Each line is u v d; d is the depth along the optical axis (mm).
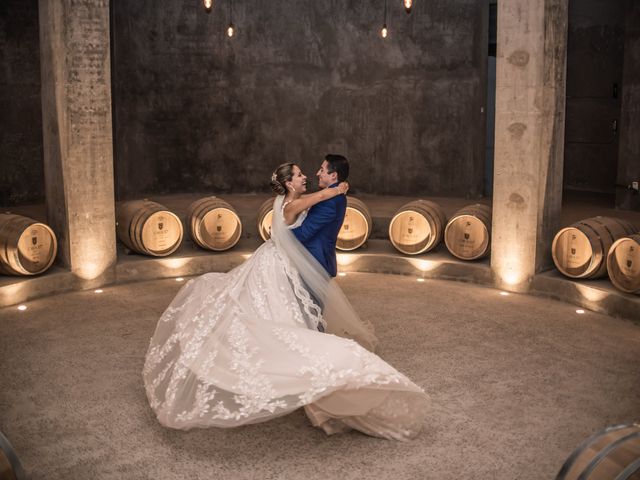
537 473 4227
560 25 7973
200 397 4539
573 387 5512
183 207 11711
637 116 11117
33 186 11719
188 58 12891
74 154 8031
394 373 4531
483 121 12516
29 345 6406
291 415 5008
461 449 4523
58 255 8383
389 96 12891
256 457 4422
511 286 8344
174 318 5344
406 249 9203
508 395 5352
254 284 5051
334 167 5461
